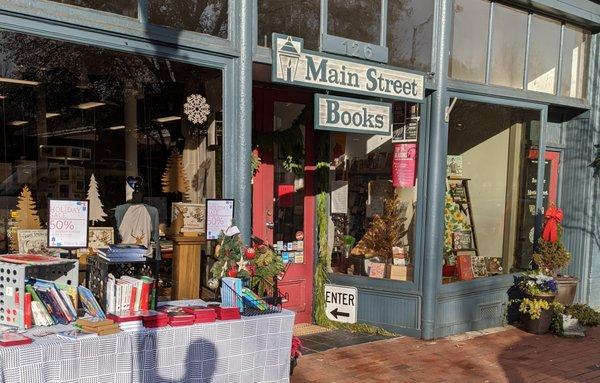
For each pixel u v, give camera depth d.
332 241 6.50
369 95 5.26
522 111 6.92
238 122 4.43
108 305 3.35
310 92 6.12
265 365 3.76
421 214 5.99
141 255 3.60
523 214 7.04
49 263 3.29
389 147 6.27
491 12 6.41
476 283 6.38
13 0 3.37
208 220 4.27
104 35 3.76
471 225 6.54
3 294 3.20
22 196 4.08
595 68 7.56
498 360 5.38
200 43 4.20
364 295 6.25
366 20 5.43
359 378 4.75
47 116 4.18
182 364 3.38
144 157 4.56
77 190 4.32
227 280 3.87
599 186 7.59
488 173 6.67
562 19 7.20
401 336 6.04
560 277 6.86
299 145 6.15
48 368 2.88
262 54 4.60
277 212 6.09
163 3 4.05
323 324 6.32
